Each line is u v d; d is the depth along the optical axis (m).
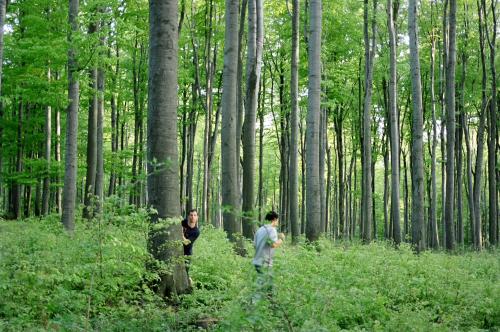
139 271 6.69
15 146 25.55
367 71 25.34
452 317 7.29
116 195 6.21
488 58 29.70
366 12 25.27
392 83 21.84
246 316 5.05
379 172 56.97
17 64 21.58
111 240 6.03
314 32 16.69
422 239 18.34
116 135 30.41
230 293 7.47
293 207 20.11
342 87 29.62
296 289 5.90
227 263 10.58
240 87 18.17
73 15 15.41
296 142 20.25
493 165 28.30
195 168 59.72
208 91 26.50
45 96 17.22
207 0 26.02
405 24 29.61
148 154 8.49
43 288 7.03
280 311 5.30
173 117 8.58
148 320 6.57
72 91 15.61
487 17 28.52
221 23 27.53
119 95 27.45
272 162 51.03
